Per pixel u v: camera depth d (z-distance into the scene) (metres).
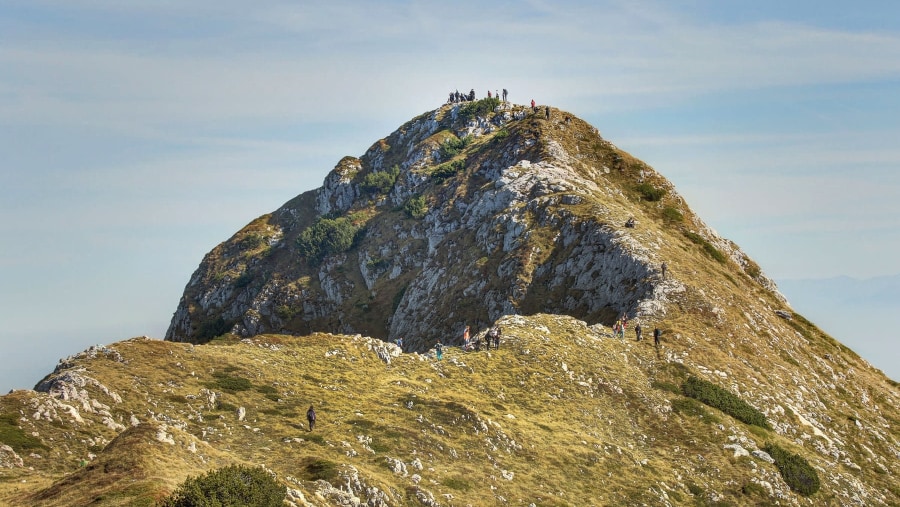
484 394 60.88
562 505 44.81
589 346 74.00
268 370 56.34
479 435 51.50
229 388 51.19
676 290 91.19
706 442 60.50
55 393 43.78
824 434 71.56
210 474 29.56
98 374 47.78
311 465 40.19
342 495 36.97
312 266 193.62
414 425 50.53
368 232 195.00
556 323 80.00
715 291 96.00
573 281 110.62
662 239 112.56
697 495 52.72
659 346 76.81
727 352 80.69
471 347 72.44
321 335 66.81
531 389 63.44
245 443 43.47
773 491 55.22
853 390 92.31
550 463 50.81
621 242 105.38
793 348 94.69
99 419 42.72
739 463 58.06
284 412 49.34
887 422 87.00
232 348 60.41
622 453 55.59
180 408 46.69
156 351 53.97
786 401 74.75
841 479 62.16
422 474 44.06
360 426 48.69
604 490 49.19
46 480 34.62
